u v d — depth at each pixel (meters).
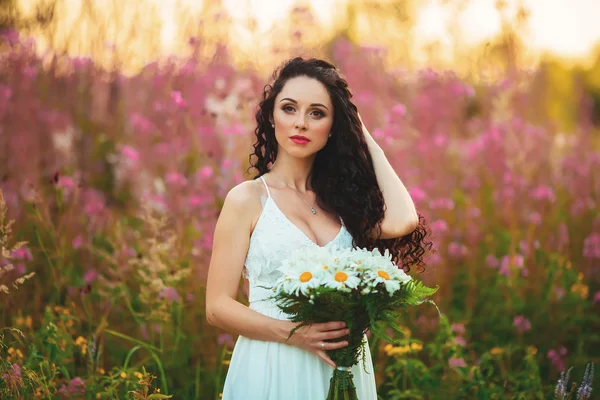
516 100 5.73
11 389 3.00
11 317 3.90
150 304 3.86
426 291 2.34
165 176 4.80
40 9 5.12
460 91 5.39
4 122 4.87
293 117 2.63
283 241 2.57
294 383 2.50
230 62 4.96
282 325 2.47
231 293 2.56
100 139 5.38
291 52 5.07
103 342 3.95
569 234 5.28
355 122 2.82
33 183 4.59
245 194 2.61
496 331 4.46
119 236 4.24
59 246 4.31
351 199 2.80
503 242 5.11
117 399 3.18
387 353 3.87
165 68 5.04
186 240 4.30
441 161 5.26
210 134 4.65
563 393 3.03
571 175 5.76
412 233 3.07
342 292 2.25
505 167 5.24
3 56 4.97
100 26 5.36
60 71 5.40
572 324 4.49
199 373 3.83
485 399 3.46
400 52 6.14
